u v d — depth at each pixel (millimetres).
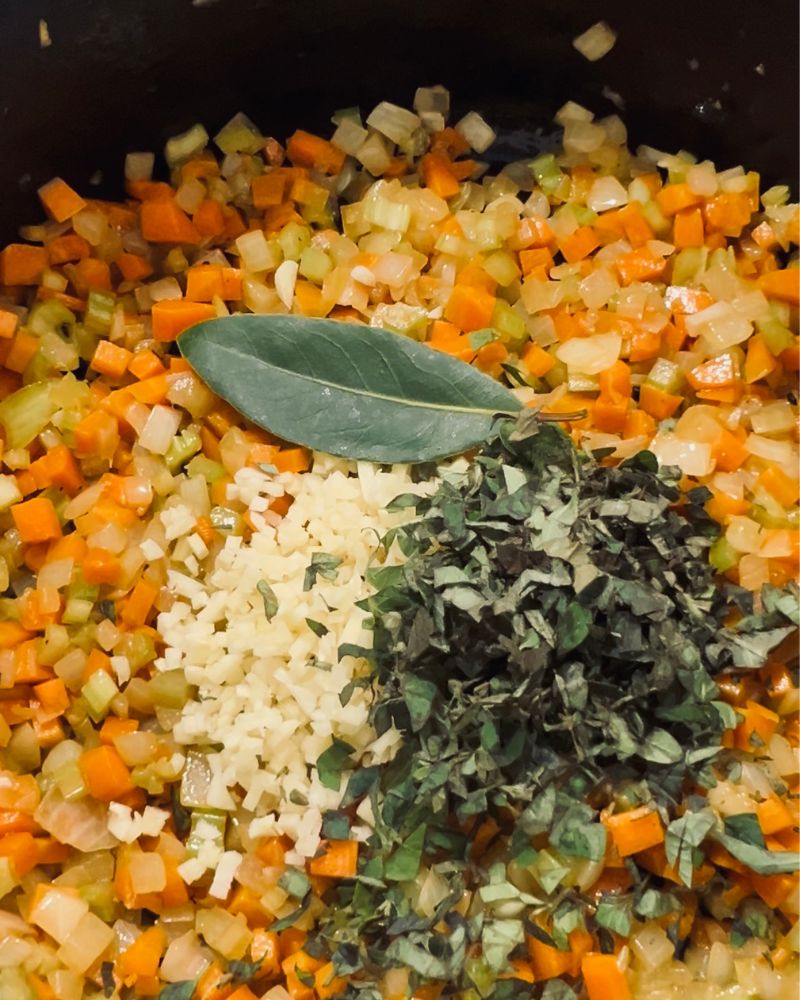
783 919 326
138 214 357
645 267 355
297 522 334
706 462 337
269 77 355
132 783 324
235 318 341
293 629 327
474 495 329
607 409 341
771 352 350
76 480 342
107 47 333
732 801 317
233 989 317
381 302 353
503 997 310
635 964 317
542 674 309
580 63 358
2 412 340
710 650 322
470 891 317
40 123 338
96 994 318
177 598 337
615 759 316
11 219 346
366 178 367
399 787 313
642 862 320
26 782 324
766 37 340
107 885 321
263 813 323
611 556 319
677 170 360
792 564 335
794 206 355
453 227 356
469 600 311
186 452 344
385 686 315
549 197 366
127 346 352
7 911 321
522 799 309
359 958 312
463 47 356
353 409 339
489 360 349
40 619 331
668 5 342
